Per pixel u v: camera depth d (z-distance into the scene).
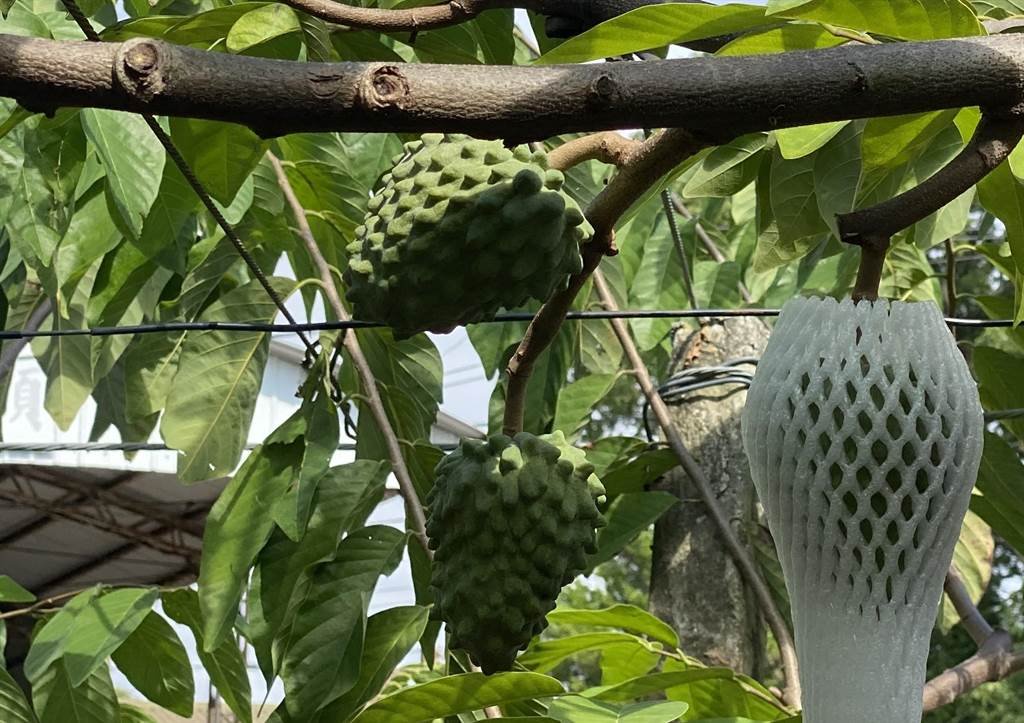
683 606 2.81
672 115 1.01
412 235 1.23
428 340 2.64
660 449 2.81
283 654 2.14
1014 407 2.78
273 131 0.94
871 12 1.30
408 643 2.15
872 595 1.16
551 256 1.23
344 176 2.65
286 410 7.89
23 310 3.53
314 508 2.24
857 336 1.17
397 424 2.60
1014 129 1.14
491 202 1.20
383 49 1.93
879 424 1.13
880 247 1.17
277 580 2.19
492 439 1.43
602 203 1.26
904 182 1.98
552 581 1.40
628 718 1.92
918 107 1.08
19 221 2.38
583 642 2.54
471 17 1.38
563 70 0.98
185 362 2.46
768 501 1.20
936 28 1.31
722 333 2.96
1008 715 9.12
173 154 1.74
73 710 2.53
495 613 1.38
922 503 1.14
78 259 2.37
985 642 2.80
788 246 2.30
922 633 1.18
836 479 1.15
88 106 0.90
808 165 2.10
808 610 1.18
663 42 1.32
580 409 2.84
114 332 2.33
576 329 2.93
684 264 3.00
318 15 1.34
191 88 0.90
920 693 1.18
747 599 2.79
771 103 1.03
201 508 8.69
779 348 1.19
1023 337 2.86
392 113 0.94
